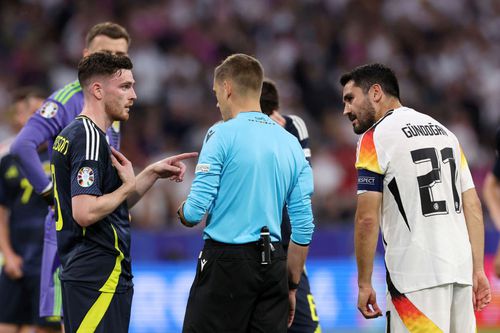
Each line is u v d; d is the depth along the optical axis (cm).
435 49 6819
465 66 6762
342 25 6712
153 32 6316
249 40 6500
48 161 2762
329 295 4059
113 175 1875
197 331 1891
